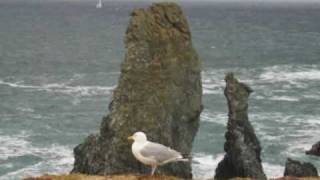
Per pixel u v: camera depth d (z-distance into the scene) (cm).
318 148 5375
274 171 4934
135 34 4112
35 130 6234
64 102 7756
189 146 4072
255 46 15800
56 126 6444
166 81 3984
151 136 3794
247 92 4359
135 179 2214
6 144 5619
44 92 8488
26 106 7488
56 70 10875
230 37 18538
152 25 4141
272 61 12394
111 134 3809
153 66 4028
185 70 4072
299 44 16425
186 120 4038
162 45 4094
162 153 2086
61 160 5175
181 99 4009
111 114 3884
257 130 6222
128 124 3812
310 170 4097
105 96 8231
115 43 16462
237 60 12594
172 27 4166
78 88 8875
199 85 4172
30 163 5075
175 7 4231
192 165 4991
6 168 4934
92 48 15062
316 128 6356
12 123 6544
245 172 4138
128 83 3969
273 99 8025
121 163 3712
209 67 11394
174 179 2238
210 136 5928
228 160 4297
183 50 4125
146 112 3853
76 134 6125
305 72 10712
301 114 7094
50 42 16588
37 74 10325
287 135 6016
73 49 14775
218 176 4369
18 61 12188
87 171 3819
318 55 13512
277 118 6831
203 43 16525
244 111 4297
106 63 12031
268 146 5603
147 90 3934
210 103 7612
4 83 9288
